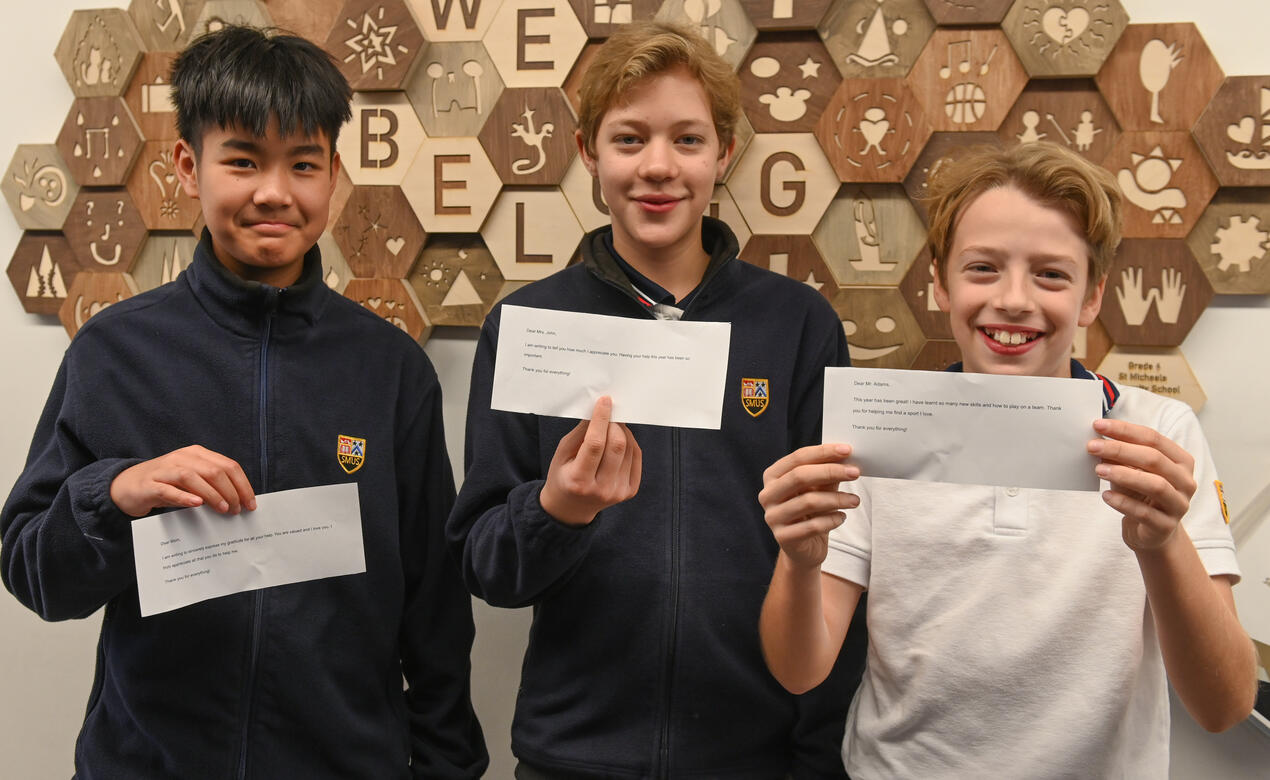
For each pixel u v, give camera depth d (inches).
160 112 49.4
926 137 43.6
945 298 35.5
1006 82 43.2
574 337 30.1
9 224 52.5
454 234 48.7
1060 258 31.7
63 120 51.3
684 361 29.4
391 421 40.2
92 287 50.1
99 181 49.7
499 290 48.1
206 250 38.5
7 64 51.5
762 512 38.1
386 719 39.1
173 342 37.7
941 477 28.8
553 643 38.3
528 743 37.9
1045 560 32.4
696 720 36.4
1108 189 33.5
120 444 36.3
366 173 48.5
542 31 46.6
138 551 31.9
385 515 39.2
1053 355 32.5
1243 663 29.5
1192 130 42.1
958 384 28.5
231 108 36.0
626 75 37.0
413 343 42.7
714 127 39.1
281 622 36.7
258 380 37.9
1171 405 33.4
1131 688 31.4
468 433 40.4
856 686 39.0
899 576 34.0
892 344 44.9
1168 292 43.2
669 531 37.0
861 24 44.2
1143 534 27.5
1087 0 42.3
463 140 47.4
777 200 45.6
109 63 49.3
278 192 36.9
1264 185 41.9
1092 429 27.6
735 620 36.9
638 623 36.6
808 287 41.2
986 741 32.1
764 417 38.2
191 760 36.1
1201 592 28.3
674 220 37.9
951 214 34.1
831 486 30.1
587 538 32.8
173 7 49.2
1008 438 28.3
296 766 36.9
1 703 53.7
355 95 48.3
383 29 47.0
